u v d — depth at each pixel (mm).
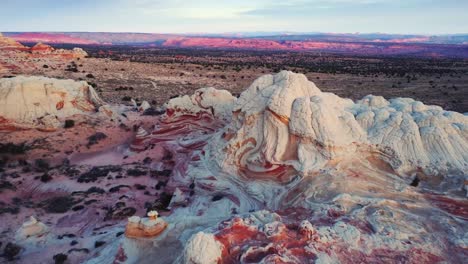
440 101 73438
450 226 18594
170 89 78000
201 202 25516
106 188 30734
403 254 16281
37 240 22391
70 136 39750
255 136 27484
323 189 21875
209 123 37750
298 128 25125
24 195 29656
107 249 20641
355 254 16078
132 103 58781
